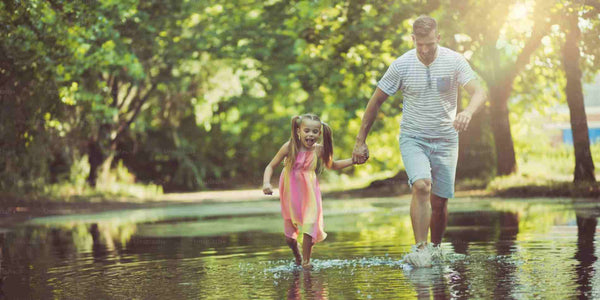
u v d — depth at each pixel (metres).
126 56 24.09
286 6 26.45
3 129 19.77
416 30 6.25
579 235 7.79
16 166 22.61
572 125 17.67
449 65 6.38
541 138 33.25
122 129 30.31
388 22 18.97
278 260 6.68
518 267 5.50
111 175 30.94
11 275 6.20
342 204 18.28
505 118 21.19
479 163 23.28
